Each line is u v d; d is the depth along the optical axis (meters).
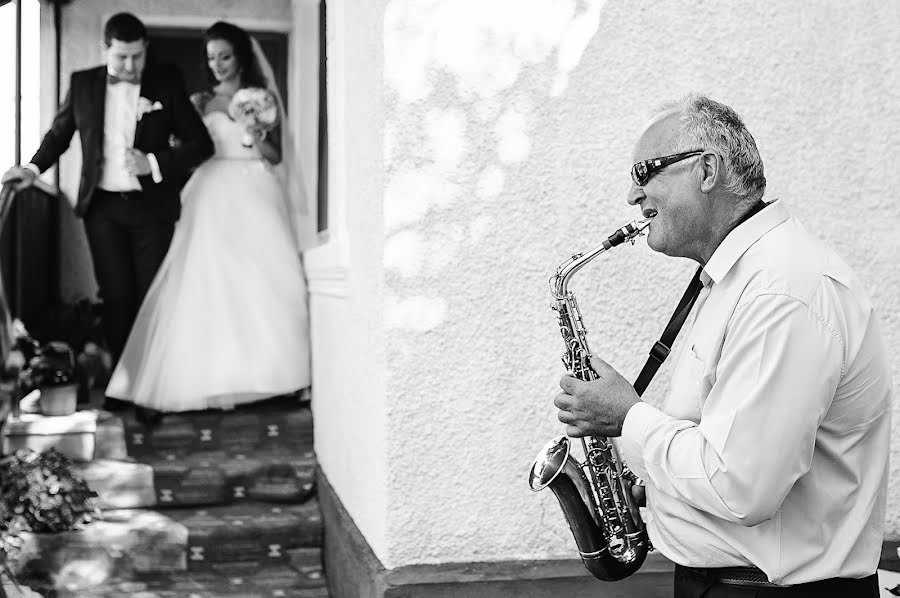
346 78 3.62
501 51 2.75
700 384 1.91
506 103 2.75
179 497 4.21
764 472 1.70
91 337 5.67
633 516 2.38
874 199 2.92
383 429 2.75
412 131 2.71
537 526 2.79
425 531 2.75
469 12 2.73
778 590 1.84
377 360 2.85
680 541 1.92
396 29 2.69
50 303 6.12
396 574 2.71
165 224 5.01
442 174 2.73
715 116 1.91
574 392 2.03
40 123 6.13
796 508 1.84
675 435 1.84
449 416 2.75
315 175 5.61
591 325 2.82
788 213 1.93
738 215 1.92
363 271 3.13
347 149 3.58
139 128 4.86
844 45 2.89
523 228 2.77
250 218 4.84
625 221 2.81
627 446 1.92
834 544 1.84
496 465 2.77
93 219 4.97
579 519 2.32
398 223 2.71
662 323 2.84
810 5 2.87
